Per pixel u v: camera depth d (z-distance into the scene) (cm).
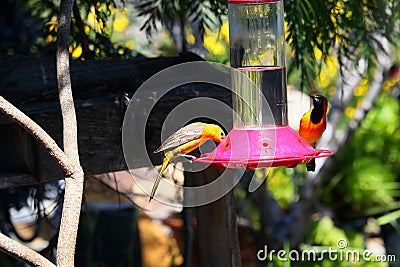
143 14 1024
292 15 934
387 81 1405
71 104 593
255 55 761
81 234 1222
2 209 973
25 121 554
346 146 1509
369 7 959
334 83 1356
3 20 1062
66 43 607
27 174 716
